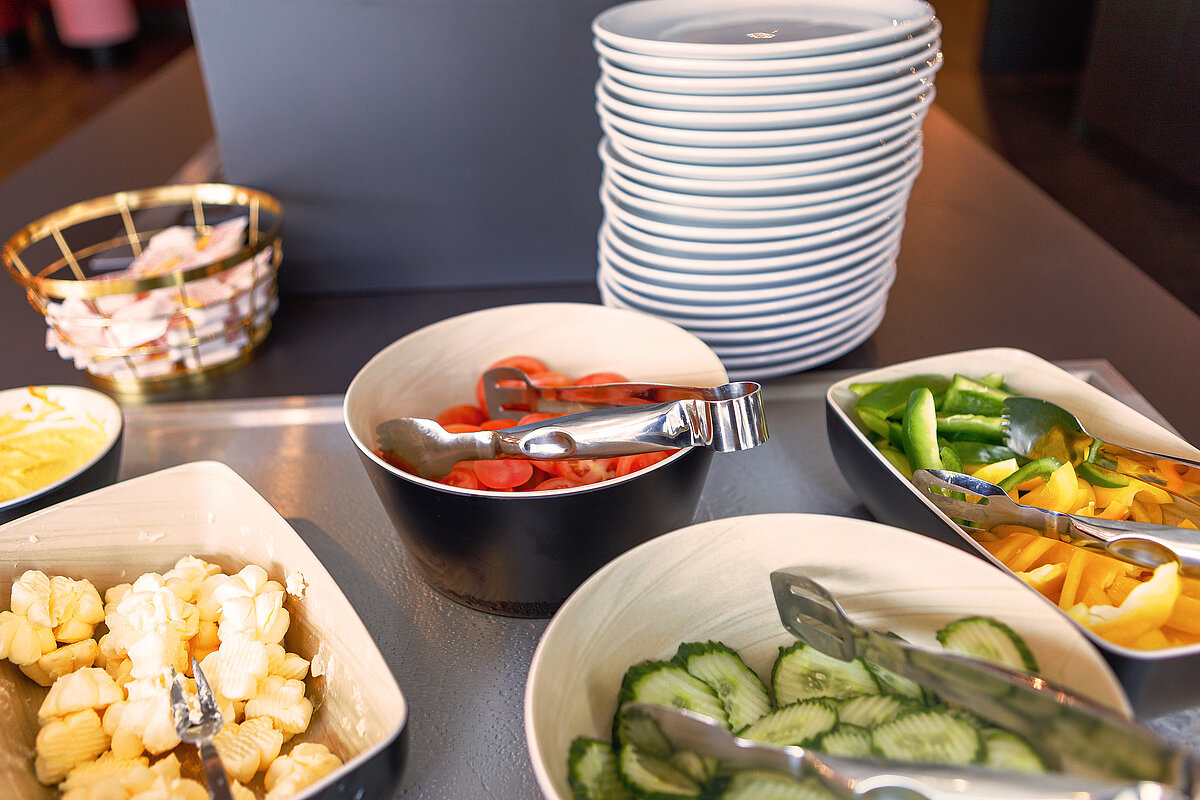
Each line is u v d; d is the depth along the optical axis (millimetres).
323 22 864
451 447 544
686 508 531
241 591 501
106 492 537
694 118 608
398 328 930
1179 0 2291
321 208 964
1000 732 388
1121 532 475
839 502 654
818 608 450
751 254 688
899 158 669
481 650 535
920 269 997
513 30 881
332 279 1007
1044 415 578
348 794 374
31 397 667
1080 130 2838
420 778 458
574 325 688
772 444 719
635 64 604
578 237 1005
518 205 978
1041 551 506
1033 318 891
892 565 452
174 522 554
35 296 784
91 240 1069
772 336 729
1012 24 3660
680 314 729
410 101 911
